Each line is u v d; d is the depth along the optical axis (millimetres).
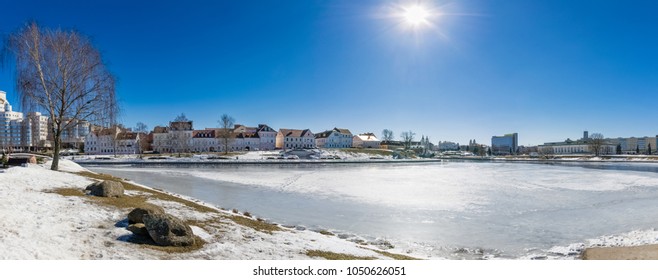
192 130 139750
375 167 83562
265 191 33906
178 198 22125
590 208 24938
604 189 35969
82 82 26938
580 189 36031
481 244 16250
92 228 11562
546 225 19859
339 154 122500
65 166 34969
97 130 33250
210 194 31297
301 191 34031
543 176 53812
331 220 21016
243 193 32281
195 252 10453
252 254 10906
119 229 11656
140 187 25562
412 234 17984
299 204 26453
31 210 12555
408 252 15016
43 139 136000
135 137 129250
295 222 20312
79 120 27922
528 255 14680
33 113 26984
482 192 33625
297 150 117062
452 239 17109
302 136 155625
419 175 56281
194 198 26750
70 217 12461
